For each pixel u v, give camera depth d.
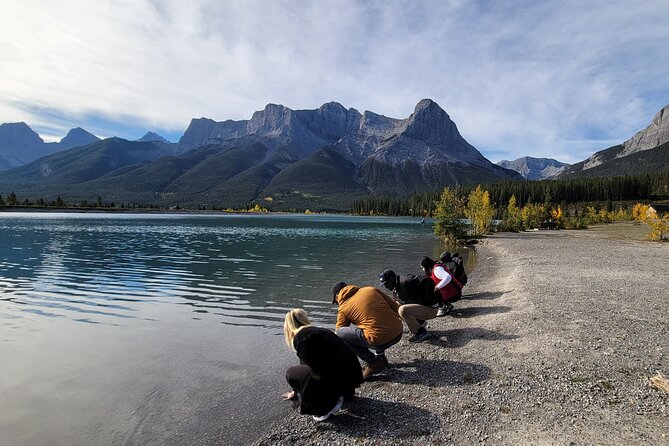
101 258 22.92
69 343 8.55
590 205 149.12
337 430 5.18
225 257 24.38
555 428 4.85
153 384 6.60
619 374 6.21
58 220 76.50
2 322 10.08
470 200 49.25
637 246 29.45
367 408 5.72
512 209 70.81
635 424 4.80
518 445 4.57
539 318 9.42
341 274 17.92
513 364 6.90
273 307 11.80
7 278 16.19
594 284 13.83
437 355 7.71
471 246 33.53
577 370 6.45
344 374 5.40
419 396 6.01
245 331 9.45
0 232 41.28
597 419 4.98
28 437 5.03
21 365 7.34
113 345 8.45
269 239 40.78
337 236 47.56
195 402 6.02
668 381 5.67
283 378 6.89
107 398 6.10
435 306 11.18
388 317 6.73
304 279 16.58
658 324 8.71
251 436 5.13
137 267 19.77
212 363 7.51
